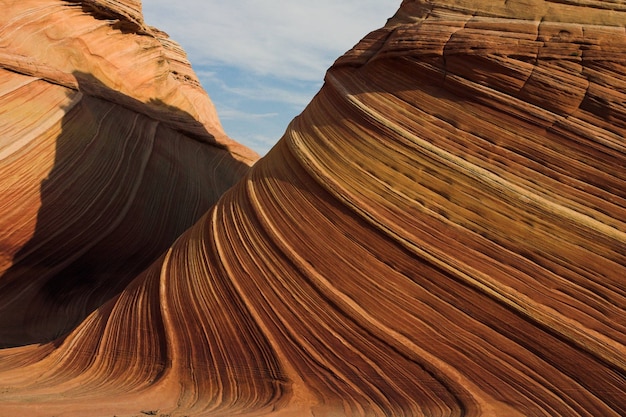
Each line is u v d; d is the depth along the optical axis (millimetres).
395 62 8273
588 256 6598
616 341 6355
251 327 7930
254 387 7594
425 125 7715
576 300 6559
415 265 7188
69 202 13961
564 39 7270
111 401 7441
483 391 6656
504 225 6945
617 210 6641
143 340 8805
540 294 6664
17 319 12703
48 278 13773
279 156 9219
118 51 20172
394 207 7508
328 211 7969
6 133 13156
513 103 7285
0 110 13297
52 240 13602
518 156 7145
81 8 18297
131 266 15555
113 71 19562
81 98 15461
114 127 16359
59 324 13211
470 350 6789
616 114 6840
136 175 16172
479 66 7543
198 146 21047
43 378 8734
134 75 20719
